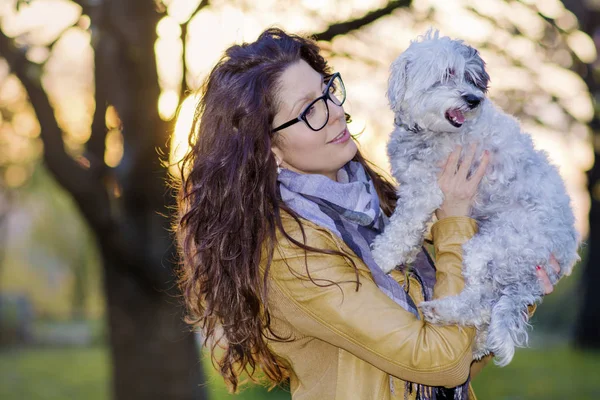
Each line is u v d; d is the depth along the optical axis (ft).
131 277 21.33
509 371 37.58
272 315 7.83
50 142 19.61
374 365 7.27
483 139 9.26
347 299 7.29
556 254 8.91
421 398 7.62
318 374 7.79
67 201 59.52
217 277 7.88
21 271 102.22
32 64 19.56
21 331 61.26
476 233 9.00
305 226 7.75
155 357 22.25
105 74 19.42
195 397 22.82
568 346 47.34
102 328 63.77
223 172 7.84
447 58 9.38
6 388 40.34
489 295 8.53
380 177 10.08
